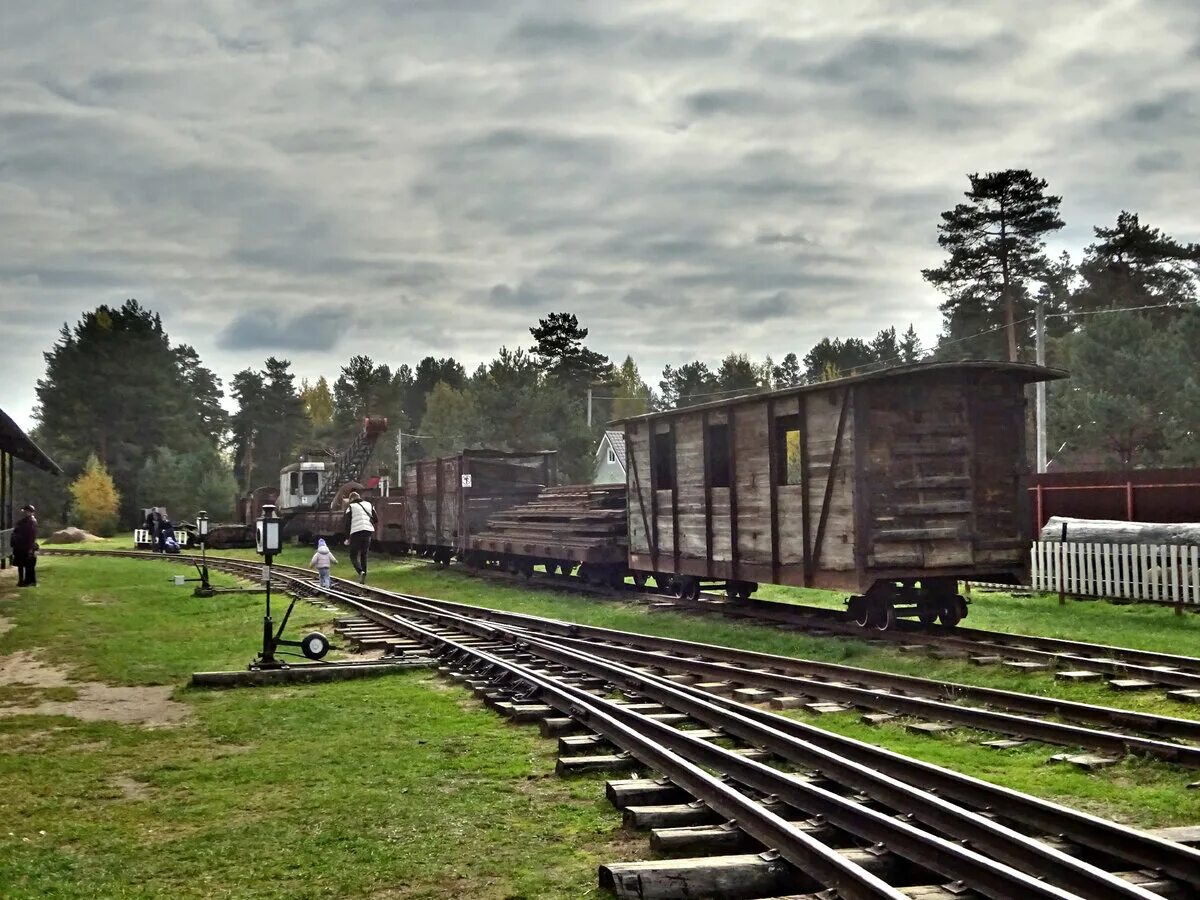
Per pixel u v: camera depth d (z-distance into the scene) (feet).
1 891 16.81
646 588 72.64
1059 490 67.92
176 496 242.17
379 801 21.70
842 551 48.08
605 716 26.58
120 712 32.27
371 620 54.08
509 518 91.09
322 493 151.33
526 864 17.81
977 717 27.99
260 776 23.97
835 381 47.70
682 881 16.07
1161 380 115.75
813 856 15.88
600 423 239.09
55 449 256.73
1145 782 22.99
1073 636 45.34
